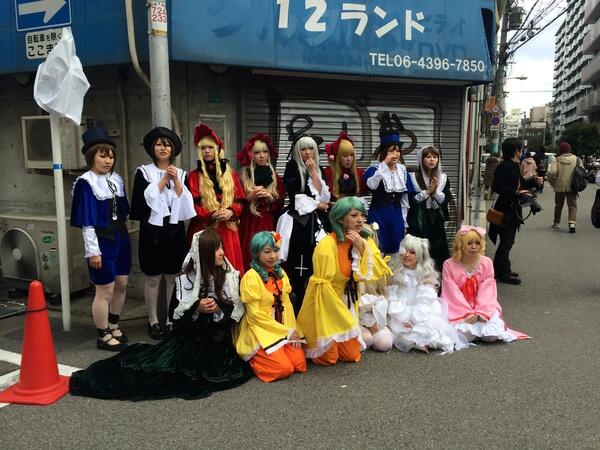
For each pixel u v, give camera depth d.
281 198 4.66
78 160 5.21
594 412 3.10
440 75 5.69
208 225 4.29
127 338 4.31
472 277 4.51
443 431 2.89
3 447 2.74
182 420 3.01
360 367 3.80
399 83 6.13
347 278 3.87
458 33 5.77
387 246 4.91
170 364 3.58
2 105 5.85
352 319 3.75
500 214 6.23
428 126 6.38
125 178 5.38
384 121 6.14
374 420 3.01
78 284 5.31
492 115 17.17
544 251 8.40
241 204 4.43
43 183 5.81
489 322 4.26
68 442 2.79
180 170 4.31
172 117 4.98
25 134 5.27
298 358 3.71
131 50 4.56
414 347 4.11
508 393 3.36
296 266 4.34
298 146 4.41
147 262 4.28
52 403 3.21
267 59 4.91
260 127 5.53
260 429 2.91
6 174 5.96
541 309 5.25
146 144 4.22
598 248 8.65
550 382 3.52
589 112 64.31
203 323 3.75
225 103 5.33
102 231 4.02
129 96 5.30
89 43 4.82
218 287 3.75
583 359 3.93
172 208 4.17
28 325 3.26
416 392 3.38
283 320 3.82
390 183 4.86
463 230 4.55
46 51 5.03
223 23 4.71
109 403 3.21
